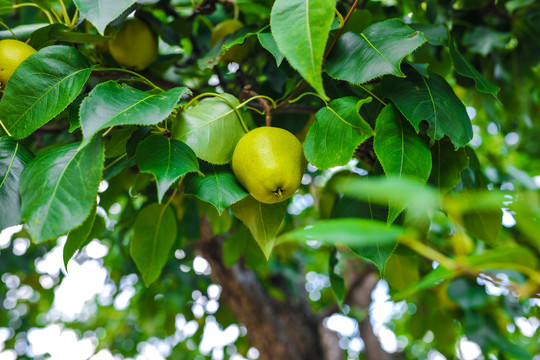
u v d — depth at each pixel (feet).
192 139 1.75
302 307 5.08
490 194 1.07
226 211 2.71
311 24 1.51
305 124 2.25
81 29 2.38
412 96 1.75
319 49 1.49
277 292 4.84
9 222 1.63
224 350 5.70
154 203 2.20
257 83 2.56
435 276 1.19
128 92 1.65
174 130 1.76
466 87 2.52
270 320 4.58
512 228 2.27
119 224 3.11
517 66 3.07
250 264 2.75
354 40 1.79
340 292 2.30
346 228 0.96
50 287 6.03
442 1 2.75
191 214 3.00
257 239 1.83
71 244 1.72
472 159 2.08
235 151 1.76
